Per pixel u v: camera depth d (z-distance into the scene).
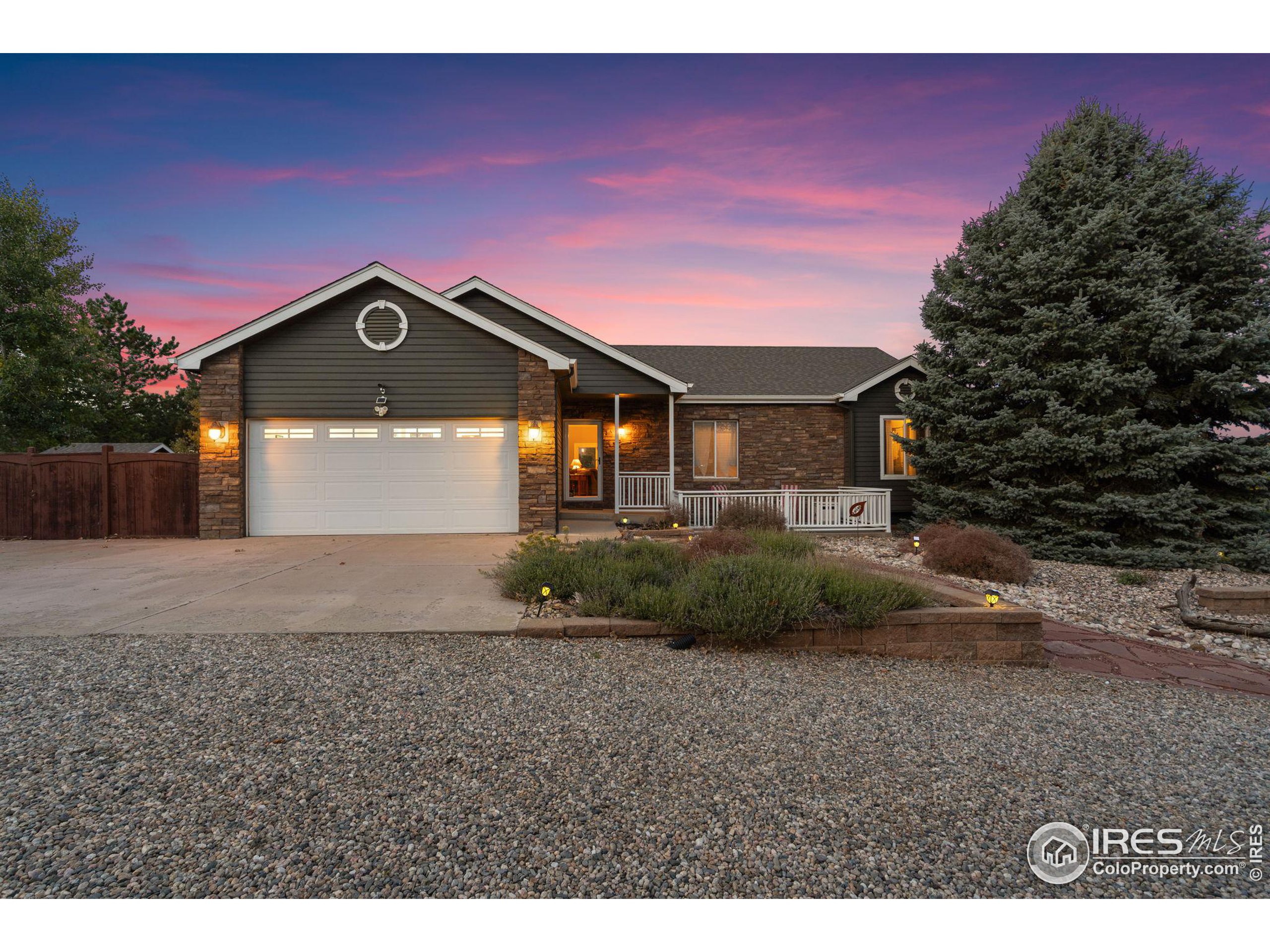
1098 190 10.53
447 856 2.11
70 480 11.49
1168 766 3.02
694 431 15.70
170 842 2.15
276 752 2.85
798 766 2.86
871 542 11.51
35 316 20.94
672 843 2.22
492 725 3.22
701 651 4.71
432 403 11.80
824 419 15.78
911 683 4.23
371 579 7.21
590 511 15.27
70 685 3.68
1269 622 6.37
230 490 11.41
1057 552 10.12
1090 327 10.05
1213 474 10.14
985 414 11.40
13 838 2.15
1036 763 2.99
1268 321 9.37
